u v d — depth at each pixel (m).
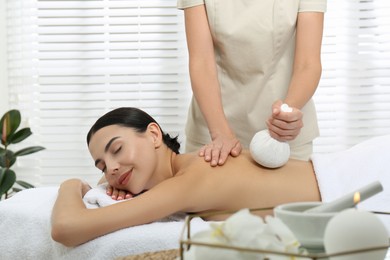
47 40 3.45
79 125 3.50
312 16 2.10
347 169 1.77
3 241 1.75
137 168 1.79
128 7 3.45
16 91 3.45
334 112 3.48
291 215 0.98
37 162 3.52
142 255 1.18
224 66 2.25
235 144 1.84
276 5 2.12
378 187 0.98
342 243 0.90
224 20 2.14
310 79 2.04
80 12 3.45
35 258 1.71
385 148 1.81
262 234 0.90
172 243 1.53
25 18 3.45
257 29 2.14
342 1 3.42
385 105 3.47
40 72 3.47
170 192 1.64
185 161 1.83
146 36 3.46
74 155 3.51
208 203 1.70
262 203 1.74
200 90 2.09
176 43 3.46
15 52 3.45
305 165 1.84
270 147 1.71
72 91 3.47
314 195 1.76
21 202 1.86
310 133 2.25
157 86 3.48
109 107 3.49
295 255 0.85
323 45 3.44
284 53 2.22
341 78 3.46
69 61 3.49
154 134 1.86
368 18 3.43
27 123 3.40
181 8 2.18
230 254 0.88
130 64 3.47
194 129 2.31
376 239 0.90
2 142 3.09
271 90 2.23
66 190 1.77
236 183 1.72
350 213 0.92
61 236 1.58
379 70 3.44
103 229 1.58
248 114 2.26
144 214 1.61
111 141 1.77
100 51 3.47
